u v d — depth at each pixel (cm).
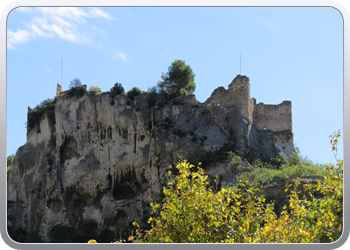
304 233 2080
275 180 4466
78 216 6506
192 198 2262
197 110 6431
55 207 6744
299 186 4081
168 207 2281
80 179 6738
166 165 6066
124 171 6538
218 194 2352
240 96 6391
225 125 6247
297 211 2245
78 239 6103
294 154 5988
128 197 6450
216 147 5997
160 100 6731
